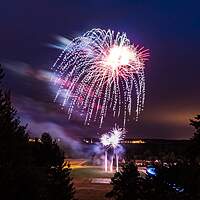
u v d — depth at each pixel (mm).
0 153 18375
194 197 16734
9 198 17781
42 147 34250
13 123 19562
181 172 16984
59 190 33469
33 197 18828
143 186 18000
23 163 19031
